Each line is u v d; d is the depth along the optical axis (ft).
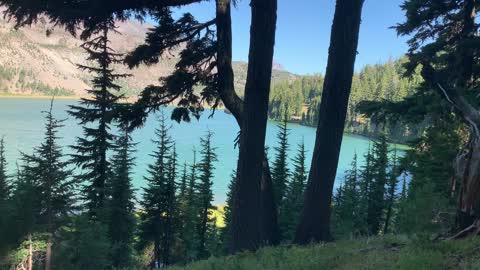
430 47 48.62
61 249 82.33
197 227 125.08
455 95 19.27
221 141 406.21
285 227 121.39
